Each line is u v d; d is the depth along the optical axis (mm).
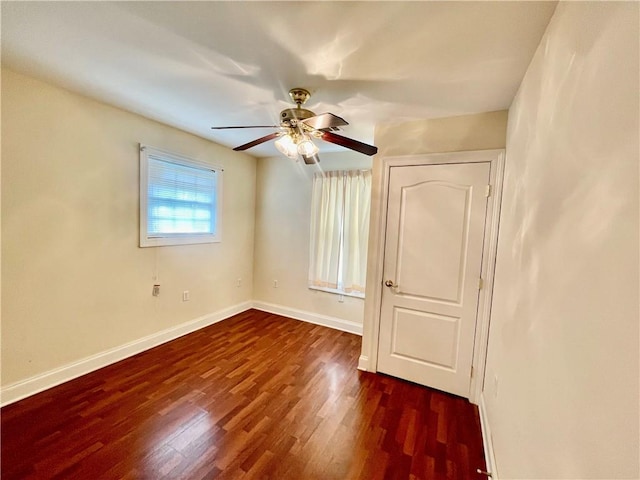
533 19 1183
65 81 2010
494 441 1637
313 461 1647
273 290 4203
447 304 2348
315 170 3764
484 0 1105
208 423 1914
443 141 2295
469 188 2221
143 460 1601
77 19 1340
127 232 2674
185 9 1245
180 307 3275
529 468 1037
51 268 2182
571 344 769
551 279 955
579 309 736
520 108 1652
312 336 3420
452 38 1349
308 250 3896
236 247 4004
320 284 3754
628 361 521
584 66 797
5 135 1901
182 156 3100
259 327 3643
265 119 2662
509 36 1305
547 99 1135
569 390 763
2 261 1946
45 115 2066
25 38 1499
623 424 527
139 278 2816
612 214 605
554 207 971
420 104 2084
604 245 633
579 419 697
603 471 585
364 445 1780
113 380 2355
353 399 2244
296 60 1604
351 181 3504
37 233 2092
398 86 1845
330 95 2010
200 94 2131
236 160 3881
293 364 2754
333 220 3648
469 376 2289
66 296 2281
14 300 2010
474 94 1887
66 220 2244
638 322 496
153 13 1280
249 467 1588
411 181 2418
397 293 2527
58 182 2176
